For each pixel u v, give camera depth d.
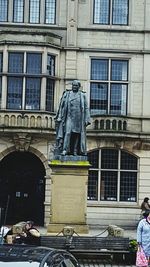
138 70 34.09
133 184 33.69
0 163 33.84
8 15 33.94
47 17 34.19
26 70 32.88
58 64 33.69
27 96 32.88
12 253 8.66
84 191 20.59
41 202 33.84
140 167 33.66
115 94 34.00
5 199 33.81
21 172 34.03
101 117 33.25
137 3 34.47
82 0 34.38
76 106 20.75
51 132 32.59
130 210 33.41
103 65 34.09
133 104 33.91
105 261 18.89
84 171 20.64
